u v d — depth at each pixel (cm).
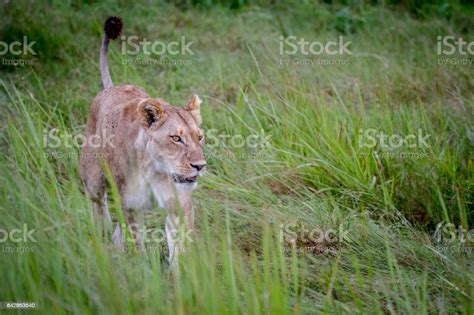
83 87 1423
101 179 1016
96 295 755
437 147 1215
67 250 791
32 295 755
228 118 1316
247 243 1015
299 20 1873
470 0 2067
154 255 838
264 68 1522
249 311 754
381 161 1210
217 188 1130
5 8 1617
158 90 1405
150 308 758
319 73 1493
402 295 915
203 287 762
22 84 1383
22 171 966
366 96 1436
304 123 1255
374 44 1731
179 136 912
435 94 1423
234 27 1775
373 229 1034
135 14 1755
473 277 923
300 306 805
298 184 1161
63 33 1597
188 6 1898
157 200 948
